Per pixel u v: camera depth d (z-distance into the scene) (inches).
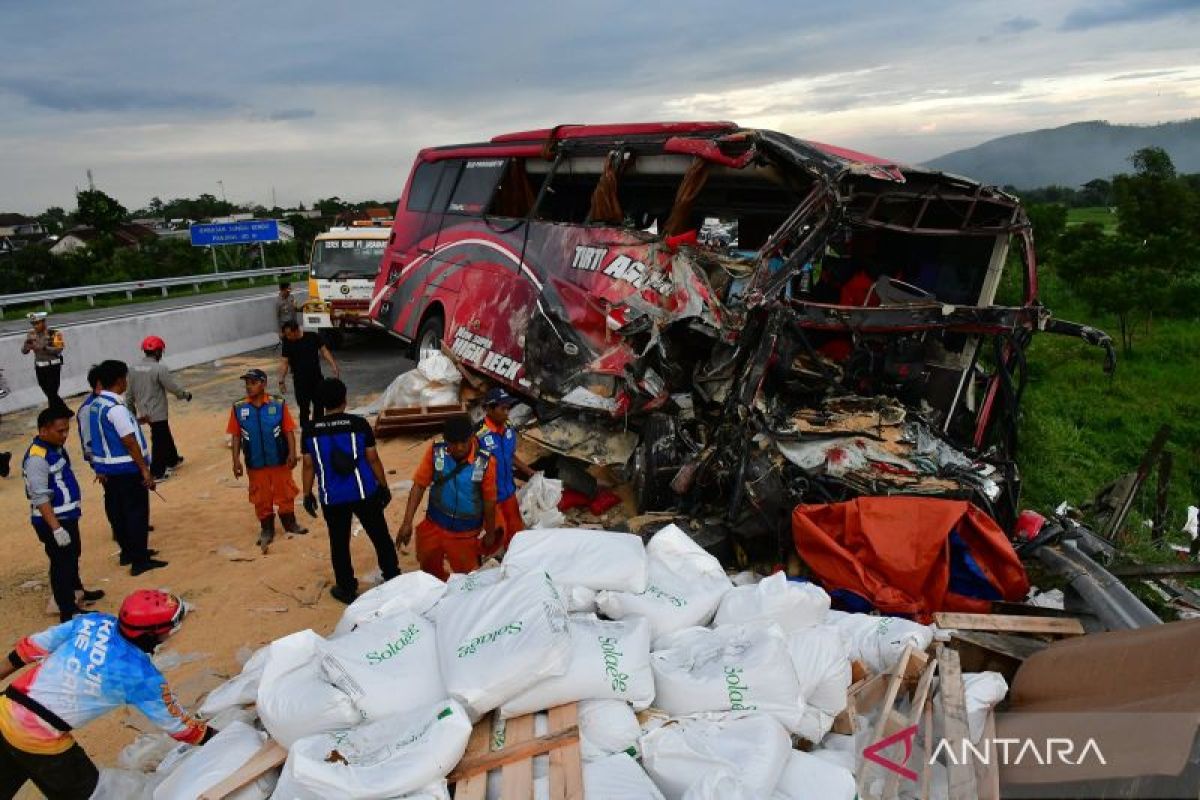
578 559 172.9
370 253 610.5
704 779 118.5
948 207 256.2
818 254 234.2
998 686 152.9
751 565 235.6
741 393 229.9
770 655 141.2
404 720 130.9
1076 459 434.0
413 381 373.1
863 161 244.1
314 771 116.6
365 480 228.2
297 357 384.2
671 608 166.7
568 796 117.4
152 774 146.3
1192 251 1069.8
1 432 432.8
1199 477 455.5
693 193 270.8
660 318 251.3
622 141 305.9
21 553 284.8
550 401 293.7
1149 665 139.4
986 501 223.3
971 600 204.5
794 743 144.7
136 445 252.8
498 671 130.9
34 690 132.0
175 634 222.2
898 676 154.3
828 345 271.9
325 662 140.6
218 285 1254.9
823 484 226.2
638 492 255.9
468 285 367.2
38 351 428.5
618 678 137.6
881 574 203.9
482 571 177.9
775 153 247.3
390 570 237.8
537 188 372.2
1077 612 202.5
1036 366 672.4
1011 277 282.0
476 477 214.1
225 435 412.5
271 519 276.4
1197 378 672.4
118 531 263.6
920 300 259.4
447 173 414.0
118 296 1112.2
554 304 299.9
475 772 123.7
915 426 245.1
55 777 136.8
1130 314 838.5
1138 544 264.1
